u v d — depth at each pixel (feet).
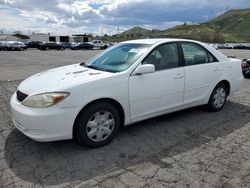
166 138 13.84
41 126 11.12
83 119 11.87
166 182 9.96
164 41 15.16
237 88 19.43
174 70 14.92
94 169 10.82
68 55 91.50
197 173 10.58
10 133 14.15
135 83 13.23
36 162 11.30
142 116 13.97
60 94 11.21
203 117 17.11
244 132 14.78
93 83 11.93
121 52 15.08
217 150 12.57
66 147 12.65
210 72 16.94
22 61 62.64
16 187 9.61
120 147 12.75
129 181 10.01
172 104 15.19
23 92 12.14
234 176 10.40
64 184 9.82
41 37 234.17
